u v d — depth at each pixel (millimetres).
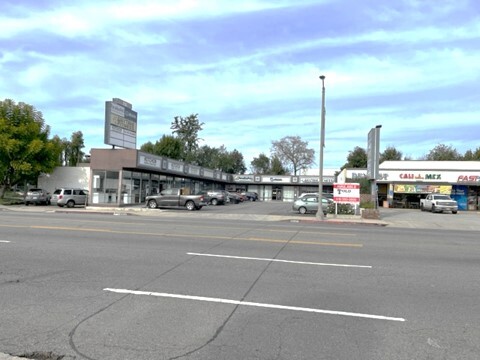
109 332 4941
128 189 36969
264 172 101688
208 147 95062
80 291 6695
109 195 35031
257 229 17016
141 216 24719
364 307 6078
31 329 5023
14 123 38438
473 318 5664
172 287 6996
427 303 6348
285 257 10039
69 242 11773
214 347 4555
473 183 43656
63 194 34188
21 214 23453
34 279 7449
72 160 81312
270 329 5117
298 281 7590
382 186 48500
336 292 6879
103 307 5891
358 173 45250
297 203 32031
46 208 32344
